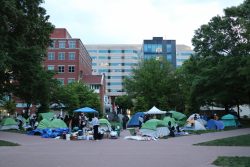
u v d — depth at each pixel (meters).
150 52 168.75
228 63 51.06
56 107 70.81
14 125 41.97
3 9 30.67
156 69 82.38
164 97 78.38
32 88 43.31
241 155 18.22
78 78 109.75
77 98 73.75
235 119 48.97
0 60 31.91
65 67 110.25
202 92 57.25
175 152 19.88
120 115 49.78
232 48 53.34
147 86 80.81
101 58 183.38
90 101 84.25
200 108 71.69
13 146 23.34
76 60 110.44
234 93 54.62
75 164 15.15
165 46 169.50
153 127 31.83
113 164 15.19
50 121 35.44
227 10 54.00
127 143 26.05
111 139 30.03
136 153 19.39
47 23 43.19
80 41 113.38
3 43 32.62
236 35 53.59
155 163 15.49
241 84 51.78
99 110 86.31
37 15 39.72
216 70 52.62
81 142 26.86
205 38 56.88
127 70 182.25
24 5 38.22
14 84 44.34
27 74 41.22
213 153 19.27
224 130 40.75
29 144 24.84
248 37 35.53
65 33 114.56
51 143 25.77
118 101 124.69
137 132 35.59
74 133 29.89
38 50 40.75
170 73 82.50
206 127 44.41
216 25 55.84
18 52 38.88
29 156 17.91
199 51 57.94
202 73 55.28
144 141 28.05
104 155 18.44
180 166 14.63
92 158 17.17
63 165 14.84
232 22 53.66
